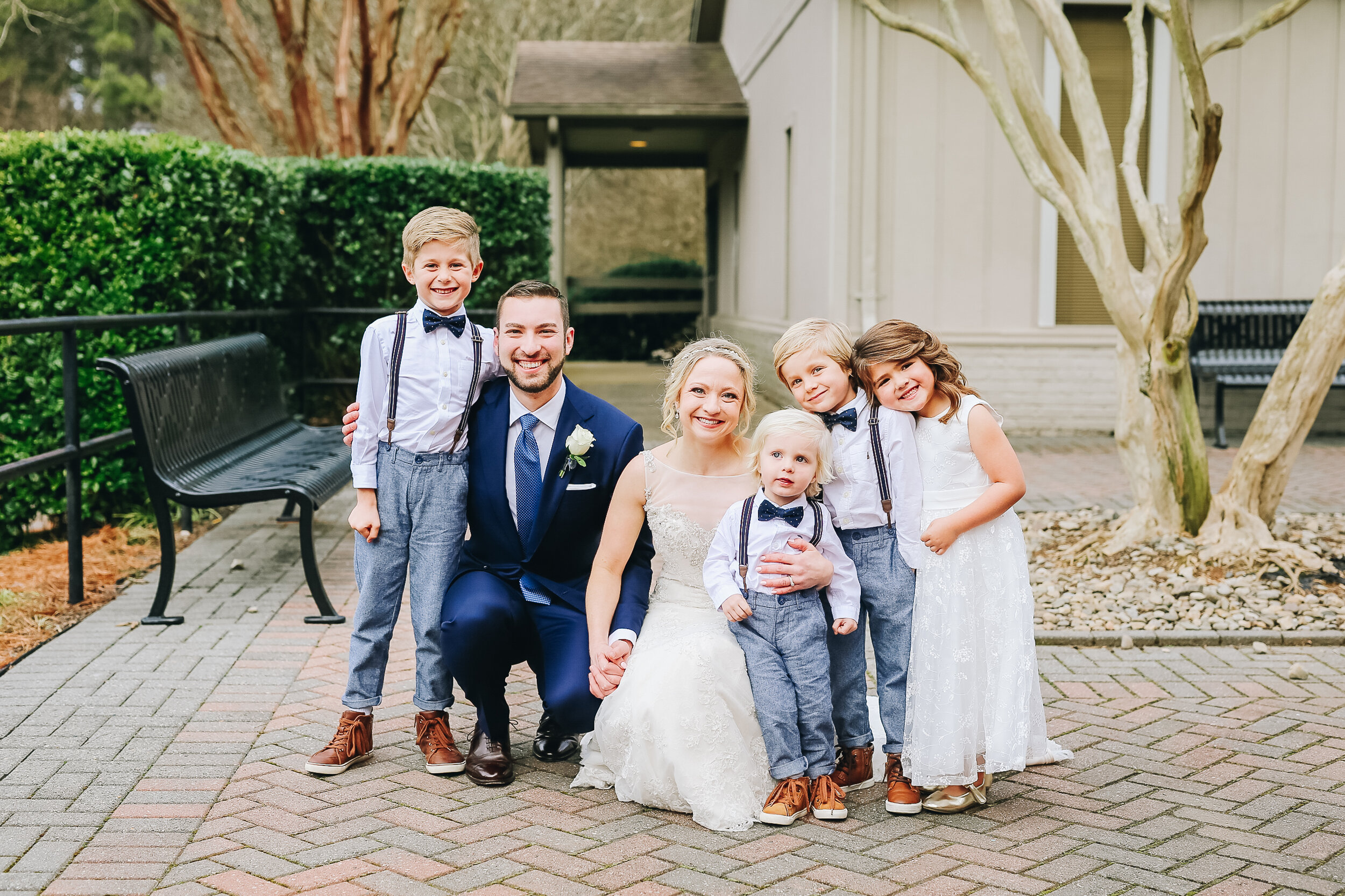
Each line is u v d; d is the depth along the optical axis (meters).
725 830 3.04
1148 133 10.34
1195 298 5.54
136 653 4.45
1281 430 5.57
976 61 6.12
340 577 5.64
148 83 27.16
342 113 12.78
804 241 11.60
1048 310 10.34
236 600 5.21
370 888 2.66
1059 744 3.67
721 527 3.34
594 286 21.14
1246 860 2.84
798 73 11.88
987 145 10.19
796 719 3.15
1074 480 8.27
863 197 10.15
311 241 9.77
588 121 15.40
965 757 3.10
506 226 10.02
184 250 6.79
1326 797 3.23
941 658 3.12
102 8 26.38
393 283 9.87
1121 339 5.97
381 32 12.70
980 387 10.37
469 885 2.68
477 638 3.26
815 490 3.29
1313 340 5.47
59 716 3.76
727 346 3.38
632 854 2.88
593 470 3.51
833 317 10.28
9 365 6.44
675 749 3.10
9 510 6.45
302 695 4.01
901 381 3.21
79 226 6.49
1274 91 10.29
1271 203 10.38
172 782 3.27
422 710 3.46
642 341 21.38
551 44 17.69
